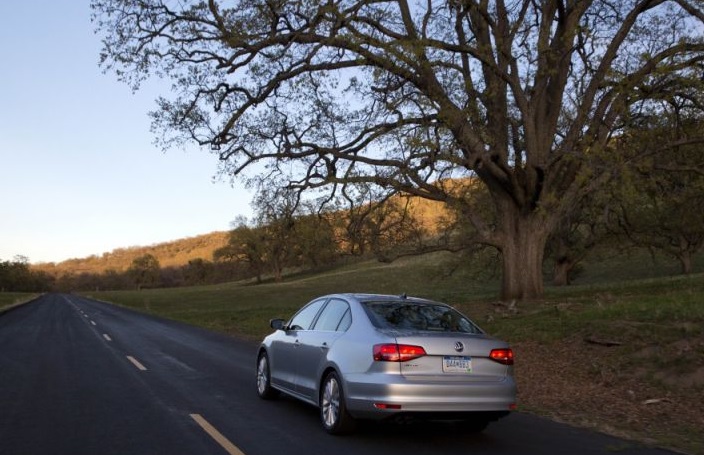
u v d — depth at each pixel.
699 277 27.17
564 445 6.85
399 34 18.69
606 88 20.30
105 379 11.39
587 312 15.77
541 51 18.16
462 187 24.78
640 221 36.28
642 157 18.98
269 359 9.20
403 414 6.43
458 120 16.95
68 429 7.32
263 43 18.16
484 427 7.46
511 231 21.66
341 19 16.70
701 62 18.44
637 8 19.61
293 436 7.04
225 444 6.63
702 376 9.47
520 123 21.19
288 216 21.62
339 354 7.08
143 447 6.51
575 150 18.92
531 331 15.28
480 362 6.80
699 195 24.05
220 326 28.36
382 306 7.45
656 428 7.71
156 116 19.41
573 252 44.22
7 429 7.32
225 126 19.69
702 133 20.36
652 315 13.57
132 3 18.02
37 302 73.62
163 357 15.28
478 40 20.89
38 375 11.90
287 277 113.56
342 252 22.98
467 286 55.53
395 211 22.03
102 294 133.00
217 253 110.56
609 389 9.95
